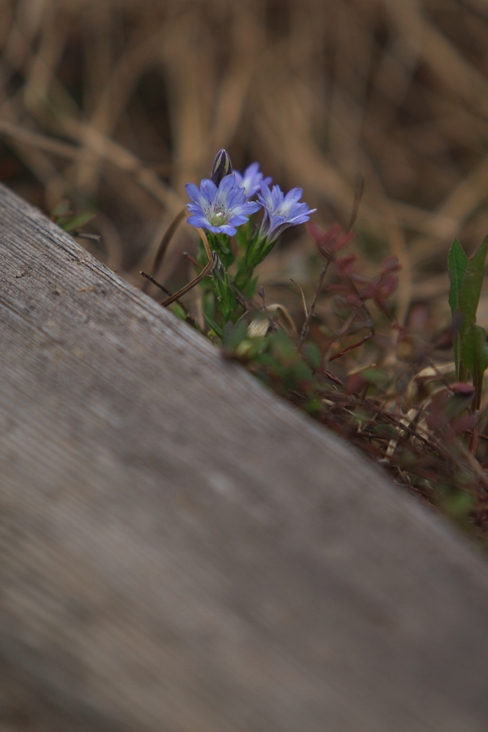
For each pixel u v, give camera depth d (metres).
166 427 0.55
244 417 0.56
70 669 0.53
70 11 1.00
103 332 0.57
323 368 0.60
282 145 0.97
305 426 0.56
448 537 0.54
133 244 0.82
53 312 0.58
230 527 0.54
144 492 0.55
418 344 0.65
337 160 0.97
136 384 0.56
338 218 0.90
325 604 0.53
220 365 0.57
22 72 0.96
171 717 0.53
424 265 0.83
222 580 0.53
